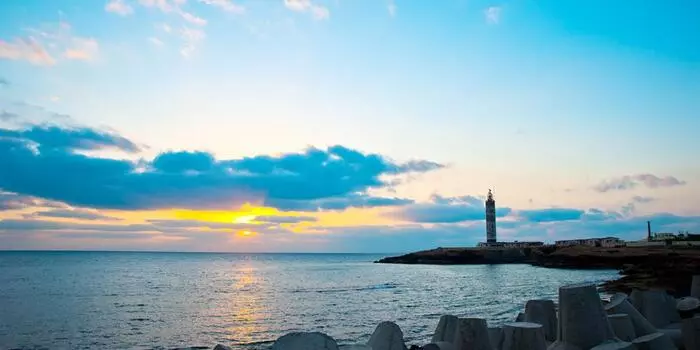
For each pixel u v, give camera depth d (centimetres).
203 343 2119
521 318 1364
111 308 3278
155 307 3344
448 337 1293
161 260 15162
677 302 1681
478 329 1048
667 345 1074
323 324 2591
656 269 3662
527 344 999
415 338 2103
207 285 5300
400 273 7594
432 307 3259
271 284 5438
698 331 1106
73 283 5409
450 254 10881
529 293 4072
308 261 15088
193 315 2967
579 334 990
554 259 8488
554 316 1269
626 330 1120
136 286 5103
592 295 1011
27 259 14562
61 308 3250
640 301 1473
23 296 3991
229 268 9644
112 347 2042
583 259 7781
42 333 2345
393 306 3347
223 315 2967
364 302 3609
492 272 7362
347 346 949
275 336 2266
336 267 10081
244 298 3934
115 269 8762
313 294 4266
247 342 2131
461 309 3112
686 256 4788
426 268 9200
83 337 2255
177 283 5578
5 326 2531
